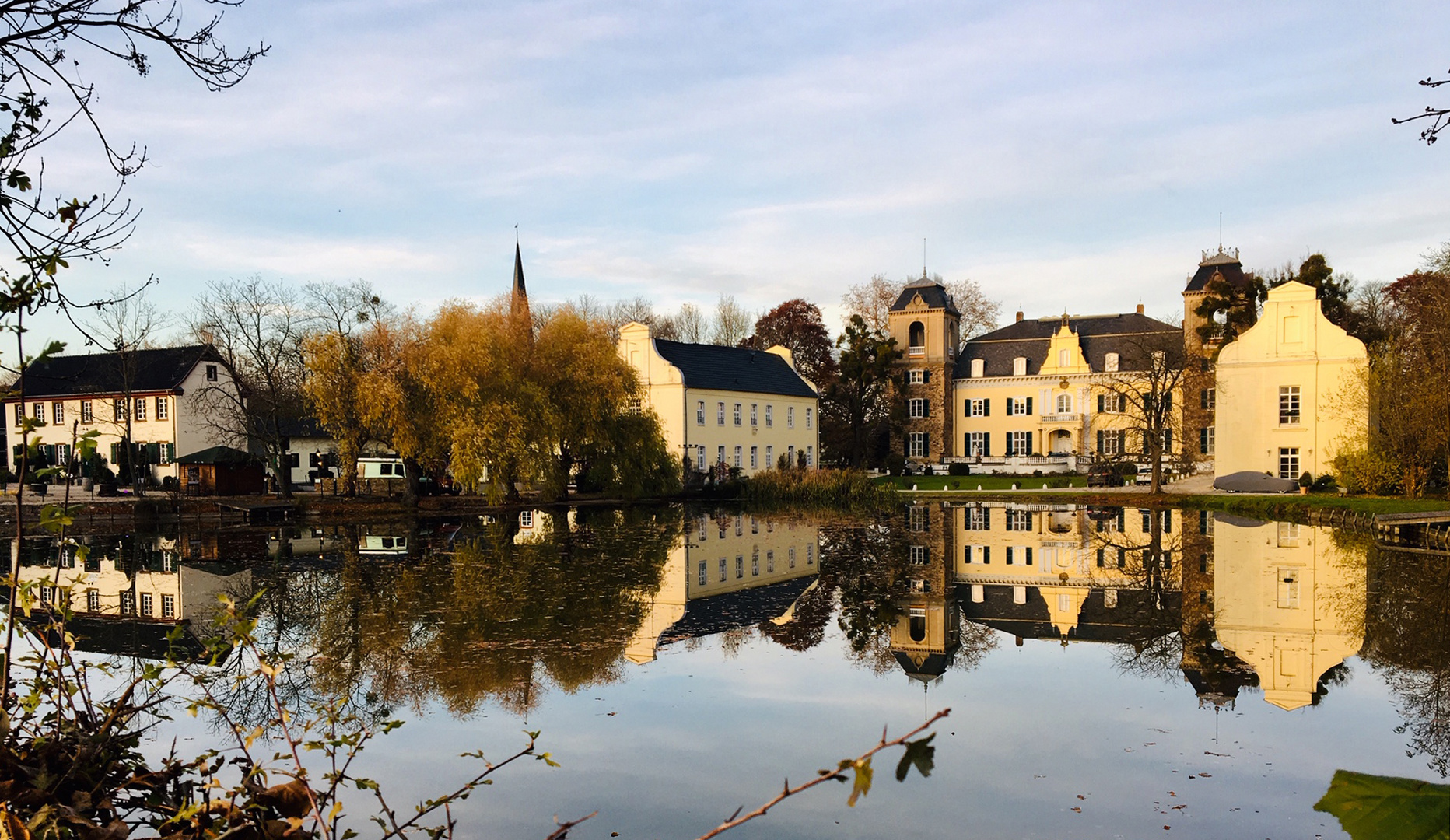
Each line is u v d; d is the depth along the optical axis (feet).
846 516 127.85
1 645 45.24
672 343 184.55
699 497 162.81
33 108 17.07
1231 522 113.39
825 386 240.94
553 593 63.87
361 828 26.96
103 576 72.59
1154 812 28.48
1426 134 19.52
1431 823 6.25
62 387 171.01
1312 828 27.17
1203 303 176.04
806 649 49.49
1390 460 119.75
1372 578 70.38
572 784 30.58
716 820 27.96
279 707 18.07
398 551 86.28
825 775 9.36
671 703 39.34
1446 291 114.21
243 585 67.36
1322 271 168.55
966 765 32.37
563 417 135.23
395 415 118.83
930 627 55.42
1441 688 41.37
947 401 227.40
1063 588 69.00
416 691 40.70
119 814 22.31
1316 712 38.27
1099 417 215.51
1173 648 49.60
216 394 167.94
